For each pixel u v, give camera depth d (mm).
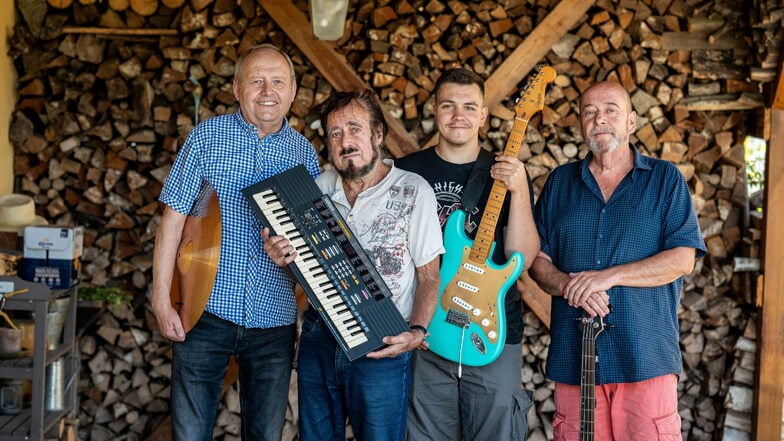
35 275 3986
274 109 3092
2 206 4277
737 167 4996
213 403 3111
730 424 4844
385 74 5000
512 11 5059
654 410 3158
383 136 3014
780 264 4750
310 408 2977
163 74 5000
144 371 5012
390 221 2951
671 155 5008
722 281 4930
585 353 3168
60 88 5031
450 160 3422
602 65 5051
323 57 4941
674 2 5031
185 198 3080
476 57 5020
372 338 2785
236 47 5020
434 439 3375
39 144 5012
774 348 4746
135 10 5023
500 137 5008
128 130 5016
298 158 3236
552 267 3330
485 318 3219
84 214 5051
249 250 3072
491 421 3305
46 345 3801
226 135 3096
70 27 5004
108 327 4941
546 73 3395
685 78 5020
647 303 3182
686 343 4973
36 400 3680
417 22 5016
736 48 4973
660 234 3236
